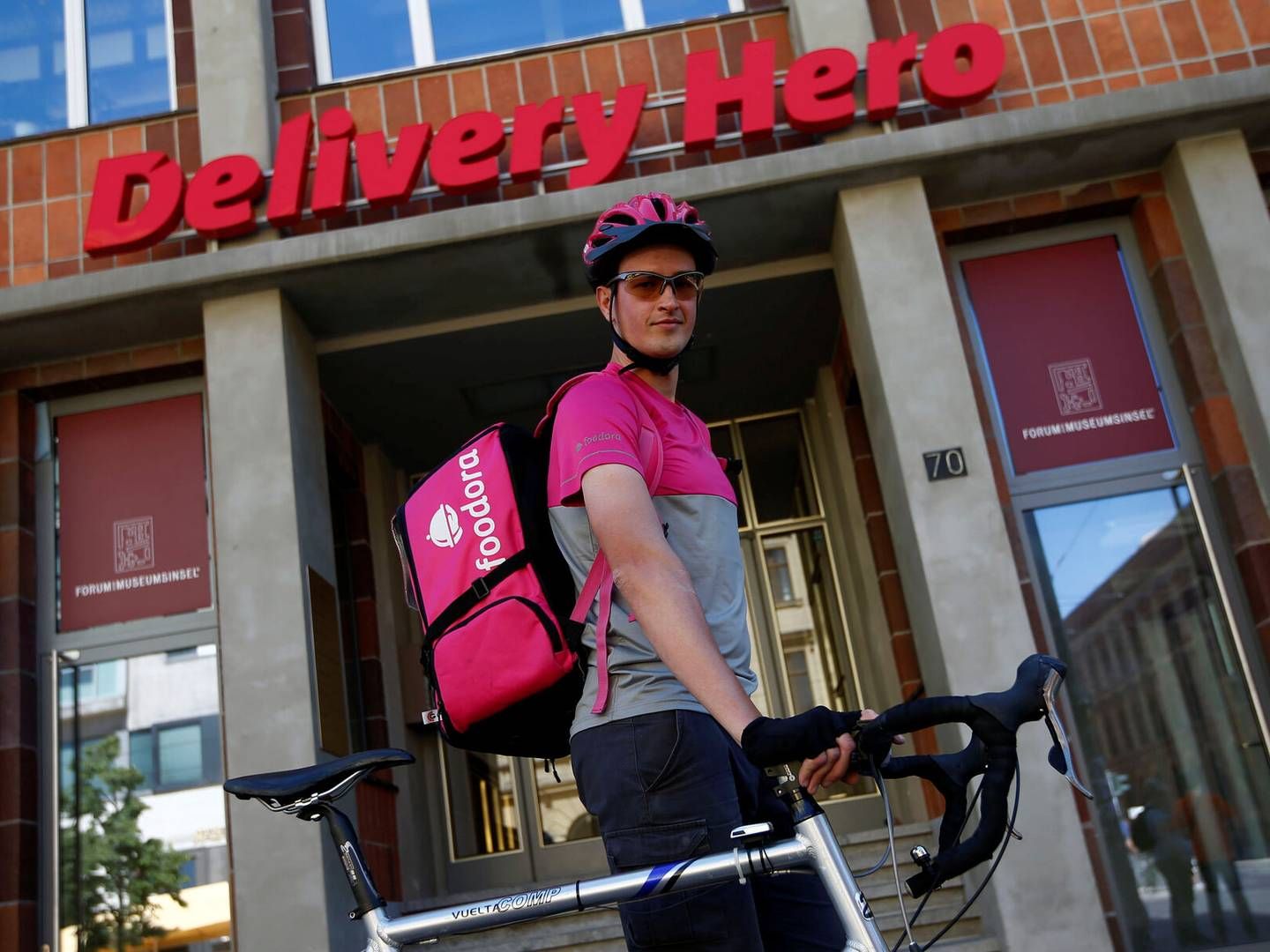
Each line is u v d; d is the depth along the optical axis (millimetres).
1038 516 6320
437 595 1796
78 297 6238
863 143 6191
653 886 1592
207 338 6320
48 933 6148
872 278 6242
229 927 6129
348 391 7348
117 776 6340
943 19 6688
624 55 6812
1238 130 6406
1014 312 6613
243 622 5898
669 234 1855
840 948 1740
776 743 1321
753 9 7004
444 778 7957
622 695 1643
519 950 5852
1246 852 5816
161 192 6348
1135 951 5676
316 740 5738
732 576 1782
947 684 5664
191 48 7152
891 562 7516
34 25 7277
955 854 1402
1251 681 6000
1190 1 6621
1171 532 6289
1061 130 6148
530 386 7652
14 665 6355
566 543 1730
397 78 6855
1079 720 5977
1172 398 6457
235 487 6105
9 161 6836
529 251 6344
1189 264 6484
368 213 6551
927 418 6035
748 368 7973
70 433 6809
